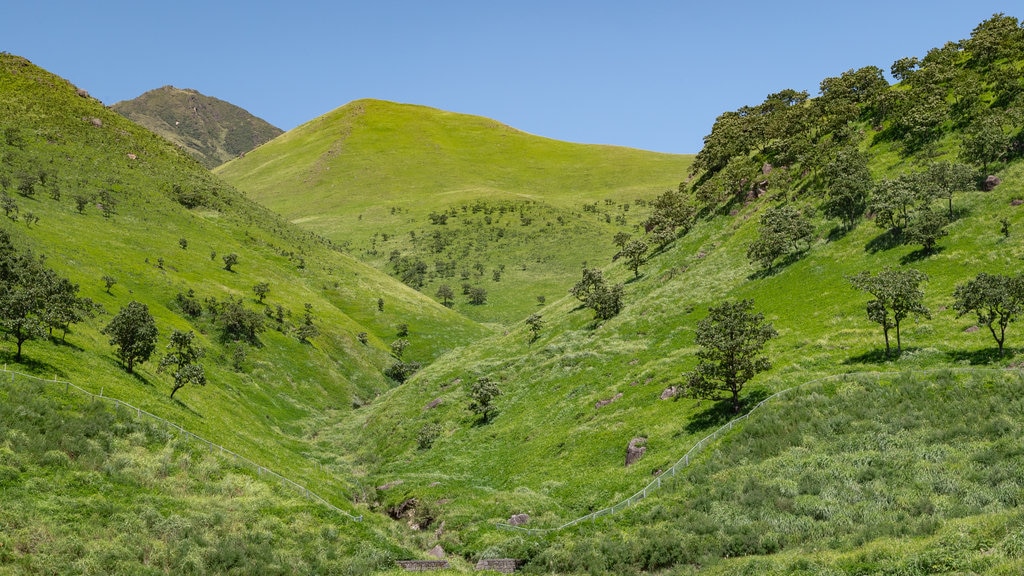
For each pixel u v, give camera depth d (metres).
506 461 60.62
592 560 35.03
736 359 49.38
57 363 56.00
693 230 114.88
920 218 74.50
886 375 45.47
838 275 76.06
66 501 34.81
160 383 68.12
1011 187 74.31
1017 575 21.23
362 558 38.50
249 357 101.25
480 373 88.00
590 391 68.88
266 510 41.66
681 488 40.88
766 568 27.80
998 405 37.88
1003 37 107.62
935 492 32.03
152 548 33.44
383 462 69.94
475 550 40.66
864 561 25.78
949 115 96.62
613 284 108.12
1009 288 45.22
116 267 110.62
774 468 38.91
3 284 60.12
